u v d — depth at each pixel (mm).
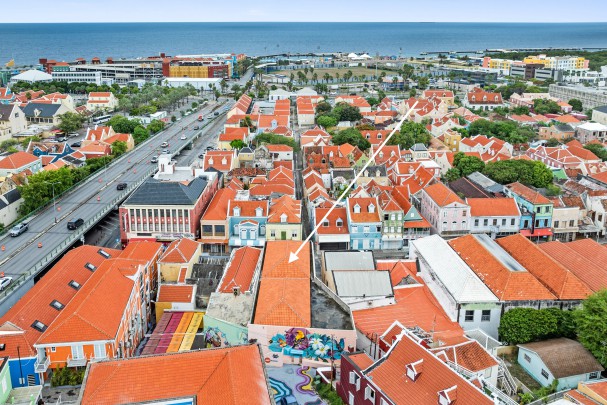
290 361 88250
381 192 158250
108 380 66750
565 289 100750
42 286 97562
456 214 148125
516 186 164250
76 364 83000
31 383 82938
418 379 68375
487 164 189125
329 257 114875
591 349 83688
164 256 114750
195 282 110250
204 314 100000
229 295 100000
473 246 114625
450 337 85625
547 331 89562
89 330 83312
